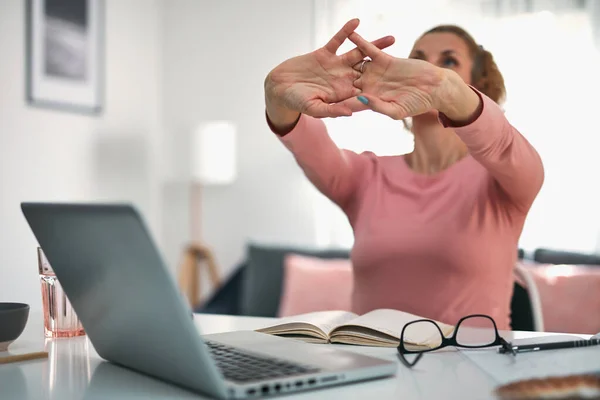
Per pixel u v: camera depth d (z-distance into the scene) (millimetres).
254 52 4184
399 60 1083
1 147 3270
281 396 718
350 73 1153
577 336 1053
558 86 3451
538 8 3473
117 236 689
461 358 915
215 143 3869
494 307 1430
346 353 870
